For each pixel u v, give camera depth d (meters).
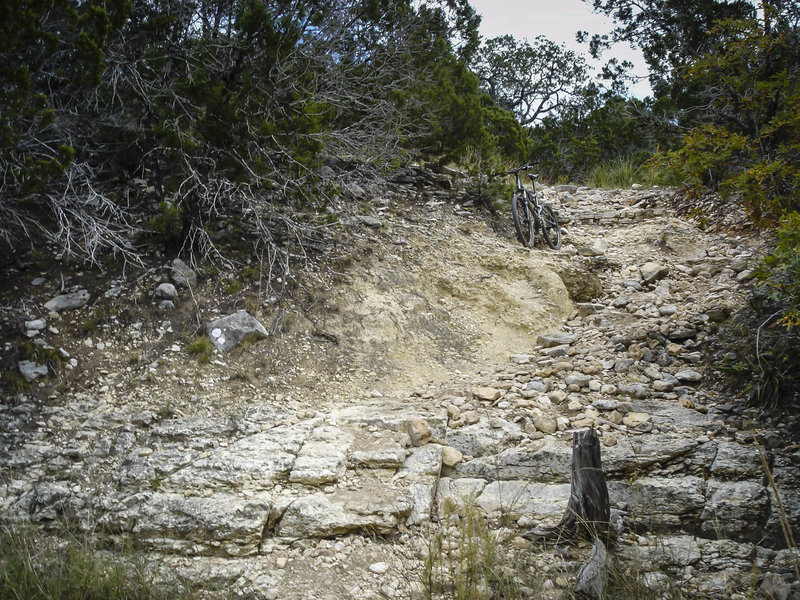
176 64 6.93
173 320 6.09
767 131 6.71
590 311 7.59
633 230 10.07
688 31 15.45
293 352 6.16
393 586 3.88
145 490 4.44
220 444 4.94
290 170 6.96
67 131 6.59
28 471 4.54
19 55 5.37
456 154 10.38
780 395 5.32
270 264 6.62
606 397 5.72
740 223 9.45
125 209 6.98
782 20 8.43
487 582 3.70
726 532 4.25
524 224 9.45
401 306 7.02
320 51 8.06
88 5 5.95
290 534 4.20
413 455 4.97
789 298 5.47
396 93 8.99
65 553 3.83
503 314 7.35
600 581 3.69
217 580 3.87
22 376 5.25
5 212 6.29
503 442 5.11
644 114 16.73
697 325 6.73
